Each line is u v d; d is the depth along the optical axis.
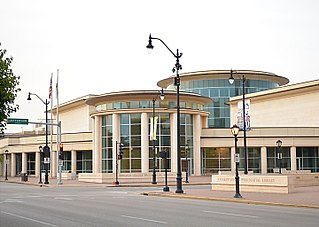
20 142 95.06
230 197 28.91
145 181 57.06
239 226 15.49
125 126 67.62
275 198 27.55
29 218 18.53
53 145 86.69
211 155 76.50
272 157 76.19
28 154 94.75
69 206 24.17
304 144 74.88
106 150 69.06
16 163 98.12
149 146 66.75
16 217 18.95
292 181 32.12
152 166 66.31
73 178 70.38
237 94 90.44
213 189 37.69
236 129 29.80
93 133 73.44
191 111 69.12
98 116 70.38
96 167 69.94
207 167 76.06
